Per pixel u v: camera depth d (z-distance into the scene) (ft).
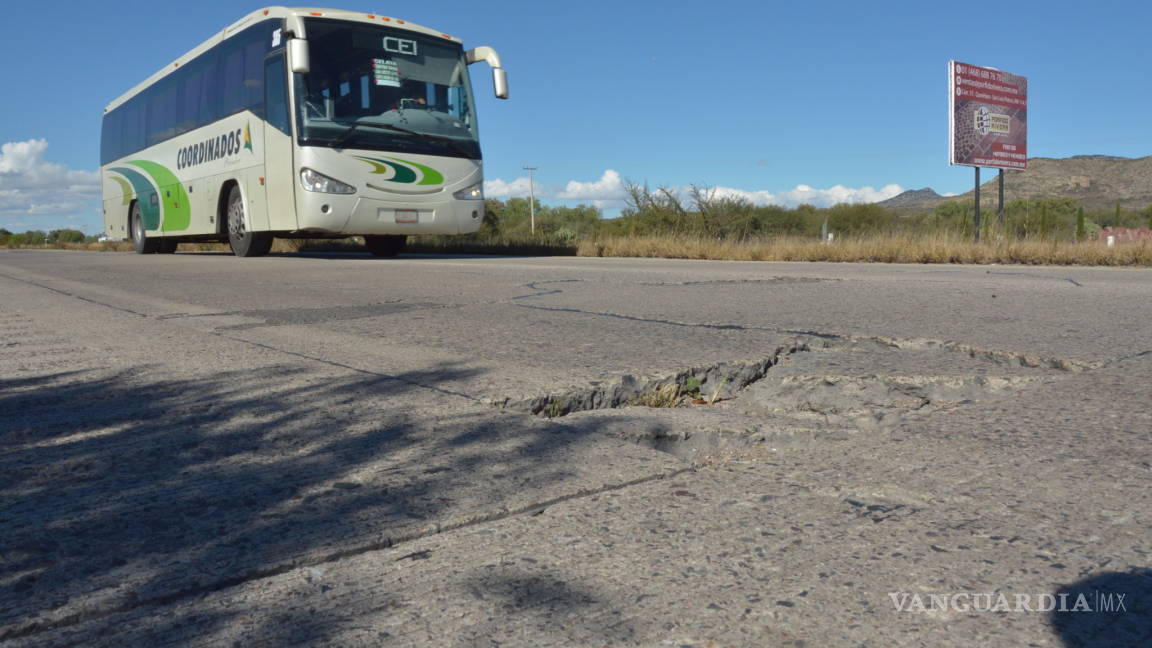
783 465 6.95
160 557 5.27
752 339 13.34
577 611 4.51
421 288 24.40
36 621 4.48
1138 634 4.17
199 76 51.24
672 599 4.63
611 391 10.11
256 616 4.53
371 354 12.84
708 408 9.76
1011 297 19.86
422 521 5.80
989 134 65.62
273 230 43.14
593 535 5.53
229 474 6.96
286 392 10.16
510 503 6.12
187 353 13.32
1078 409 8.52
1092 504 5.90
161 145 57.62
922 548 5.22
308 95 40.40
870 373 10.67
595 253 53.52
